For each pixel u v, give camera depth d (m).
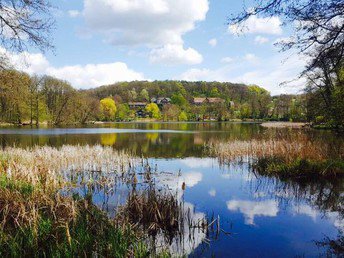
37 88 65.38
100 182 11.51
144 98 161.88
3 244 5.37
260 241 6.50
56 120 70.44
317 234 6.86
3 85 15.56
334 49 6.43
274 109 92.06
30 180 9.35
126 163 16.38
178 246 6.27
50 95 70.62
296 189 11.08
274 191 10.84
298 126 49.62
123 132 46.00
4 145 25.44
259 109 100.81
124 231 6.31
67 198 7.48
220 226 7.37
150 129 55.50
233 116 111.75
